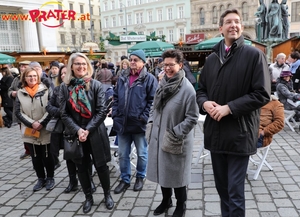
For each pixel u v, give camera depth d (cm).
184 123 284
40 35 3039
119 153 385
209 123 248
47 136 389
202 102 248
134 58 364
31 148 395
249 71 224
